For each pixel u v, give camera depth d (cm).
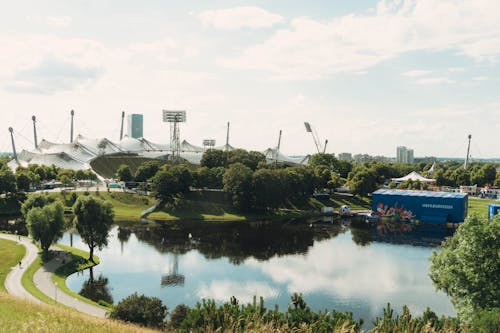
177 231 14588
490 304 4519
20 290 7706
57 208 10669
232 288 8575
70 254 10675
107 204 10612
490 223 4875
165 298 7925
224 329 3003
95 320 3294
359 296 8131
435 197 17575
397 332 3173
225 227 15638
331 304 7688
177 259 10838
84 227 10294
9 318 2891
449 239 6144
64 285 8375
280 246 12538
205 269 9931
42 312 3247
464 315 4550
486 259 4719
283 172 19975
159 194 18362
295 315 3425
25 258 10044
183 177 19100
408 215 17962
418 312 7275
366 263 10612
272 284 8844
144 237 13488
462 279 4938
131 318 5500
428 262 10744
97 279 9088
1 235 12475
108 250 11725
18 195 17638
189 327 3177
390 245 12875
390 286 8750
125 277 9250
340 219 18312
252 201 18700
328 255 11456
